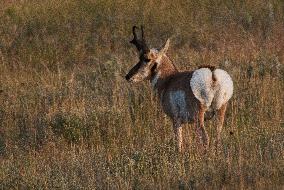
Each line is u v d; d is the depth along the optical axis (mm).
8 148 44594
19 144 45594
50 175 37625
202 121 39719
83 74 62156
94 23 77062
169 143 41188
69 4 80812
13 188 36594
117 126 46156
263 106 48156
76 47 70938
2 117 50312
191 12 79875
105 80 58188
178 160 37906
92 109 48625
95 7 79938
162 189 34344
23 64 68562
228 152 37656
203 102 39438
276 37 72000
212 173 35406
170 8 80500
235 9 79938
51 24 76125
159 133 44750
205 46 71125
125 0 81500
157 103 47938
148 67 42125
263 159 37188
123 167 37625
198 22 77438
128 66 62000
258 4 80688
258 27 75625
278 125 43656
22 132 47688
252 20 77188
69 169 38500
